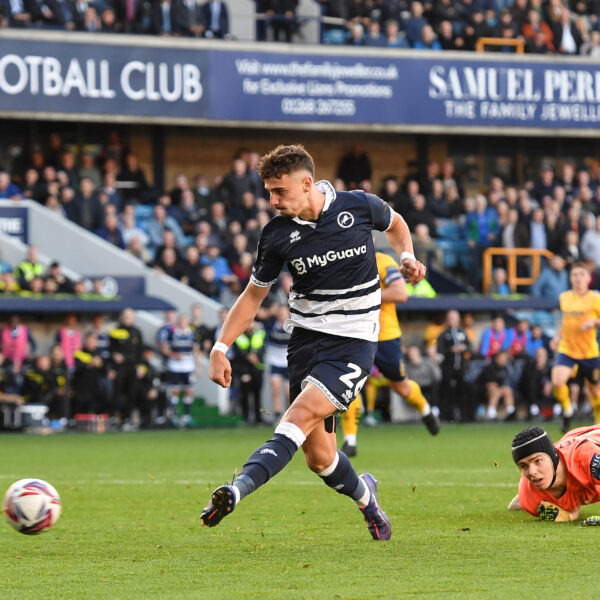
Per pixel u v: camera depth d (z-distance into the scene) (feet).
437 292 164.76
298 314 39.60
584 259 171.32
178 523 49.55
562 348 100.01
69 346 131.13
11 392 127.95
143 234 156.66
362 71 171.63
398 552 40.11
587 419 145.69
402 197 170.40
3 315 132.46
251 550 41.42
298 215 38.27
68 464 83.46
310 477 72.49
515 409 144.46
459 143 193.67
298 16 173.99
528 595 31.78
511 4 184.96
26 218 148.97
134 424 133.90
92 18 162.30
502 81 177.99
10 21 157.89
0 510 53.78
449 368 139.03
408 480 68.18
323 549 41.32
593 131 181.88
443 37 177.37
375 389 137.59
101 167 167.73
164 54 162.20
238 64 165.78
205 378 142.41
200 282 150.82
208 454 93.15
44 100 156.25
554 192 178.70
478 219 170.81
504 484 65.31
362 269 39.04
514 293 166.30
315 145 187.21
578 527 45.44
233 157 183.32
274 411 140.36
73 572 37.04
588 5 194.80
